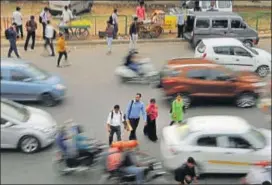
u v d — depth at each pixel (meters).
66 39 31.72
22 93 21.53
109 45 29.48
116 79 25.45
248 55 26.00
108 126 17.70
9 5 40.38
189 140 15.95
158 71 26.06
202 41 26.97
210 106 22.33
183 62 22.59
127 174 15.61
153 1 43.03
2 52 29.20
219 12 31.41
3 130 17.22
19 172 16.34
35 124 17.59
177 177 14.91
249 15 38.22
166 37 33.22
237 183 15.91
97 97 23.05
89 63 27.89
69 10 33.19
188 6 39.06
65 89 22.48
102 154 16.09
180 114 18.69
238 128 16.22
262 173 15.23
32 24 29.12
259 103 22.47
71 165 16.20
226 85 21.88
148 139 18.88
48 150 17.73
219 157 15.86
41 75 22.03
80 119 20.64
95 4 42.25
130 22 36.00
